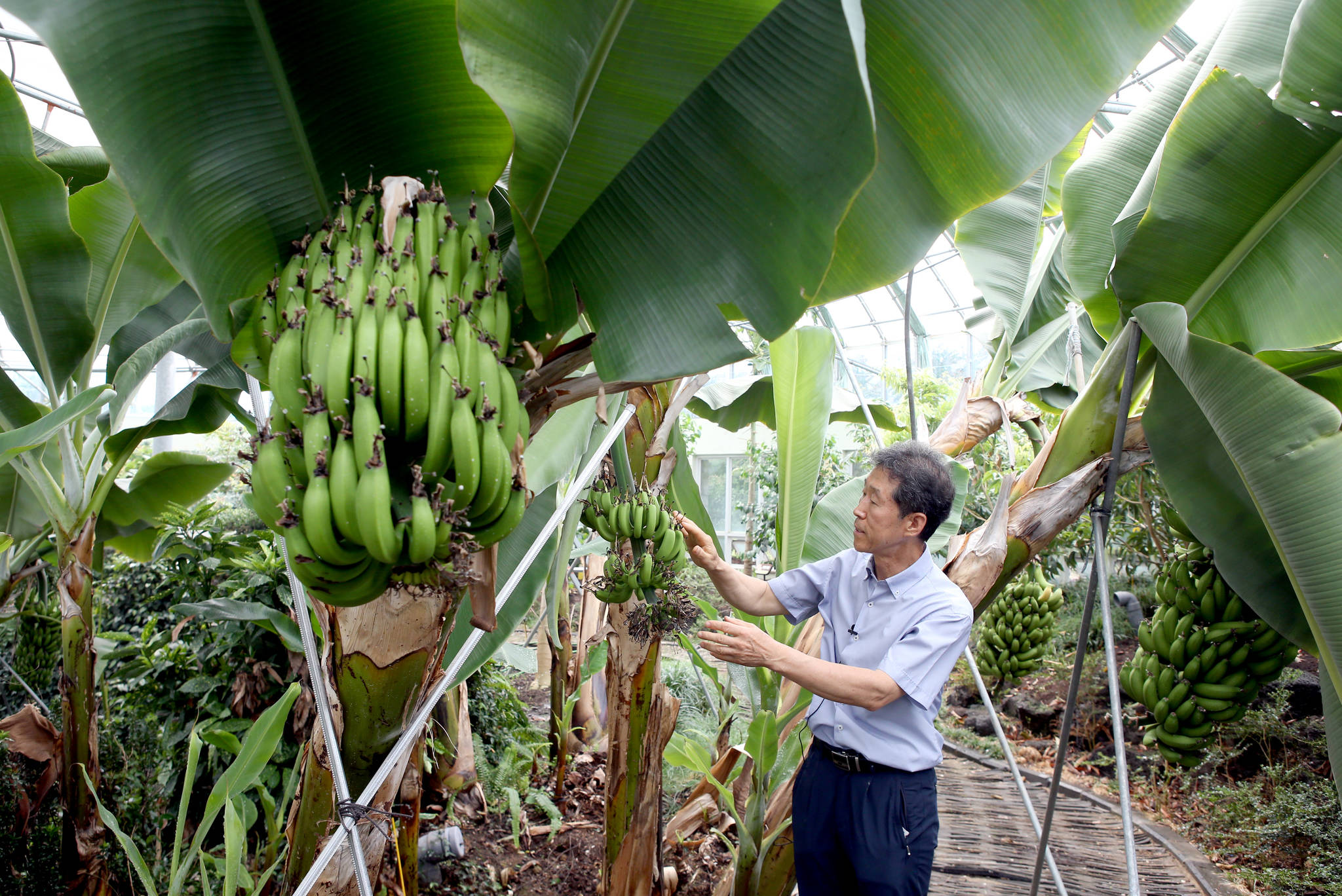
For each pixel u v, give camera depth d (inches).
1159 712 117.1
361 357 46.5
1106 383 98.3
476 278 54.9
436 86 59.7
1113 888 174.9
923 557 96.5
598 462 77.7
